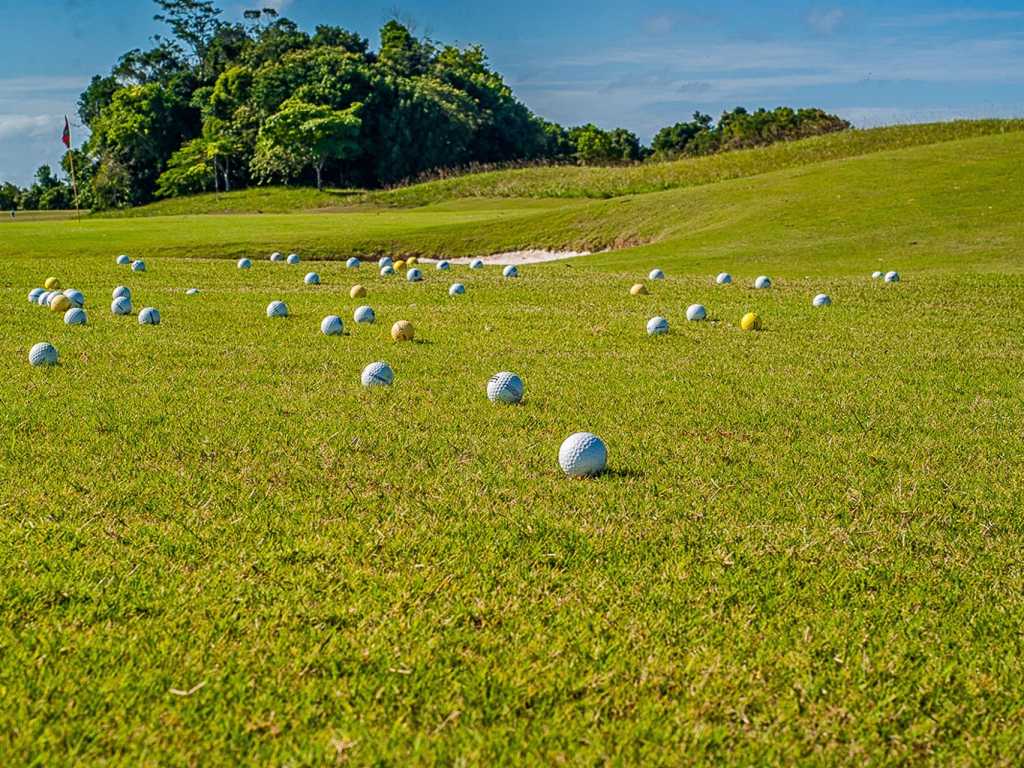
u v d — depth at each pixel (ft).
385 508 18.85
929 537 17.95
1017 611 15.02
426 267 84.94
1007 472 22.24
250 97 275.18
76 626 13.74
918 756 11.50
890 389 31.40
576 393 30.09
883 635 14.16
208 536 17.12
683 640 13.85
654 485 20.68
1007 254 77.41
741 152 178.19
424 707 12.07
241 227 123.95
